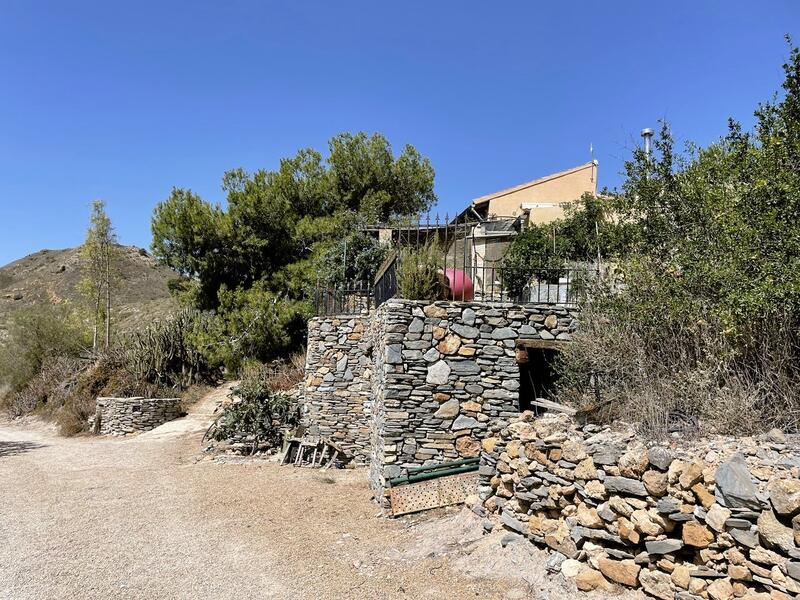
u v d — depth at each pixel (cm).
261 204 2156
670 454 411
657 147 722
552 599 454
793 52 531
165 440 1544
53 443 1639
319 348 1227
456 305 862
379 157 2414
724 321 458
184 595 529
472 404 841
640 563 423
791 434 408
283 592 529
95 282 2758
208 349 2028
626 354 596
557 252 1289
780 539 330
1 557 632
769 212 459
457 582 524
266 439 1300
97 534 712
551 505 516
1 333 3234
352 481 983
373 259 1537
